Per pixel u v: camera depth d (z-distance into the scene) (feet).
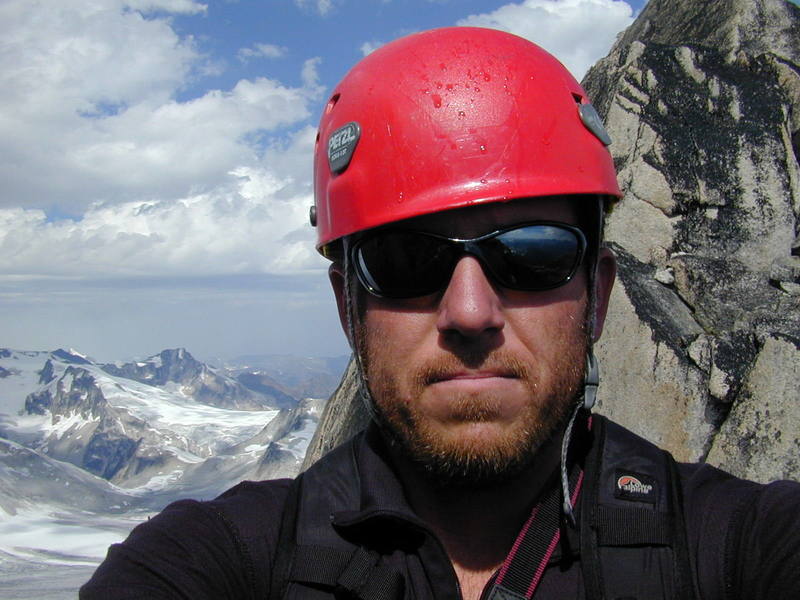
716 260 4.08
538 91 1.78
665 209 4.35
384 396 1.63
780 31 4.75
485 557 1.65
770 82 4.44
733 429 3.50
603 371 4.02
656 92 4.64
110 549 1.65
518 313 1.59
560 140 1.76
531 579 1.57
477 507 1.64
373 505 1.60
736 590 1.53
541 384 1.58
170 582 1.55
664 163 4.42
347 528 1.61
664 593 1.52
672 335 3.85
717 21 5.02
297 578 1.57
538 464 1.64
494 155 1.67
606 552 1.57
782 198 4.17
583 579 1.55
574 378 1.65
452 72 1.76
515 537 1.65
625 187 4.48
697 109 4.52
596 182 1.79
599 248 1.81
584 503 1.62
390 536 1.63
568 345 1.64
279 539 1.64
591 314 1.76
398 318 1.62
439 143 1.68
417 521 1.58
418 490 1.67
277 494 1.75
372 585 1.54
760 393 3.45
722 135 4.38
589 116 1.85
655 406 3.79
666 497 1.62
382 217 1.68
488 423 1.55
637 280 4.14
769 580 1.49
